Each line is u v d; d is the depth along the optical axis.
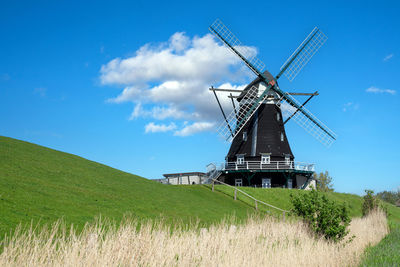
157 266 8.38
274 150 44.94
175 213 19.45
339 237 16.55
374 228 22.77
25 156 21.64
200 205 24.22
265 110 46.28
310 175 46.38
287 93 46.78
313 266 12.06
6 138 25.23
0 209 12.05
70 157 26.59
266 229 15.23
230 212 24.42
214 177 45.12
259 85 46.19
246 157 45.56
